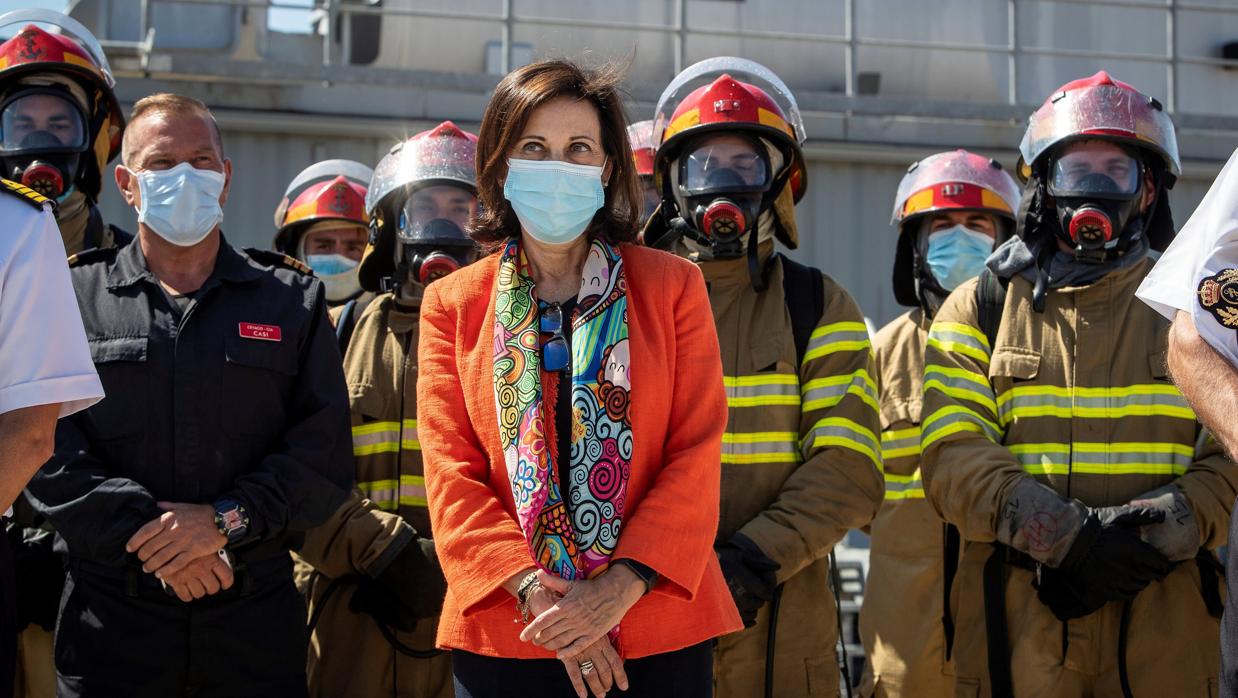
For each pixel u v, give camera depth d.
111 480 3.32
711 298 3.99
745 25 8.58
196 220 3.53
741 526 3.77
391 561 3.86
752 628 3.76
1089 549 3.49
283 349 3.58
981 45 8.67
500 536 2.70
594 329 2.79
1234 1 9.31
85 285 3.57
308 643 3.90
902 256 5.58
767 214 4.18
